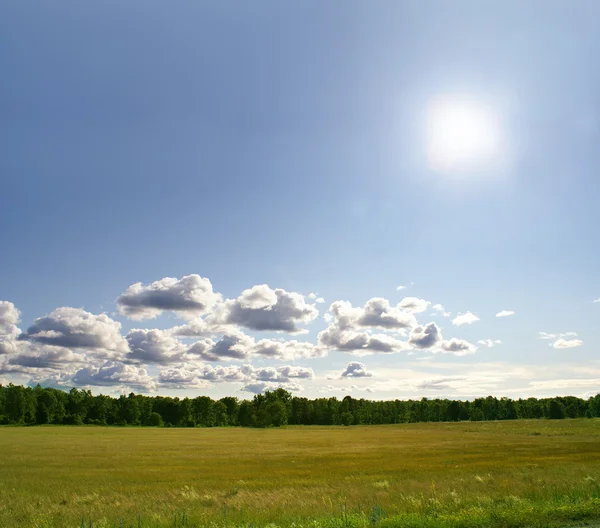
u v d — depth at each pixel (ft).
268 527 51.39
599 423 455.63
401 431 449.06
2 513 73.36
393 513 60.23
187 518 60.29
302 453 196.44
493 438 287.48
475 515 50.24
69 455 187.01
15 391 572.51
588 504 52.47
